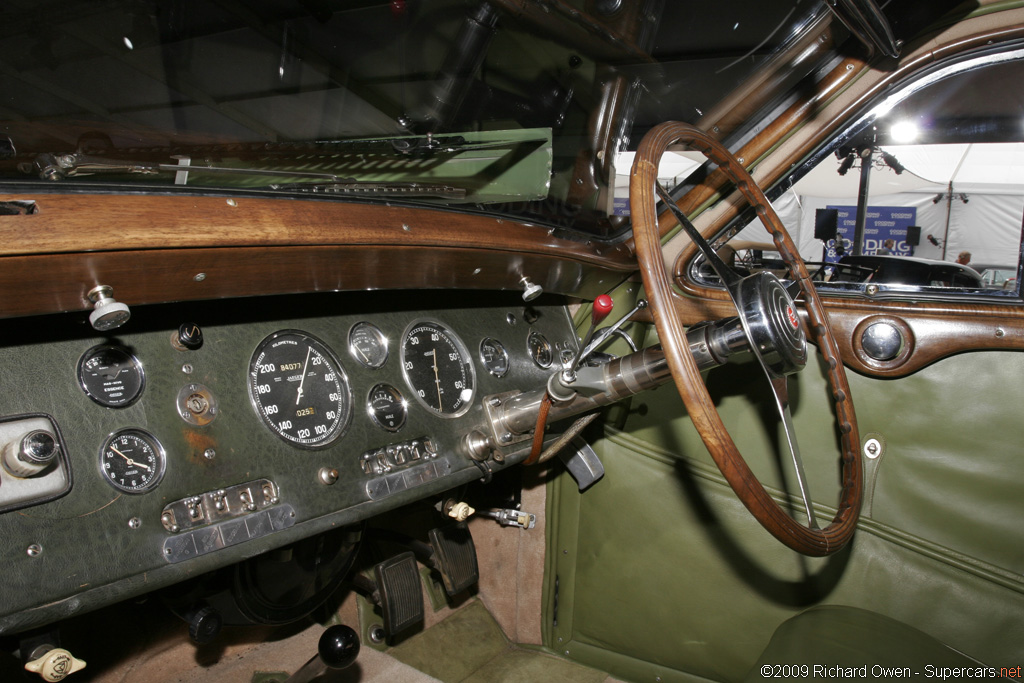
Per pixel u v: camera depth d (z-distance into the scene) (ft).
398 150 4.45
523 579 7.35
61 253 2.67
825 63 5.40
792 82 5.51
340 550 5.49
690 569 6.12
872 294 5.47
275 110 3.77
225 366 3.97
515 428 5.24
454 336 5.47
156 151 3.44
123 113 3.20
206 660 6.15
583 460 6.56
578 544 6.87
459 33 4.09
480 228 4.56
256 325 4.20
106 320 3.02
